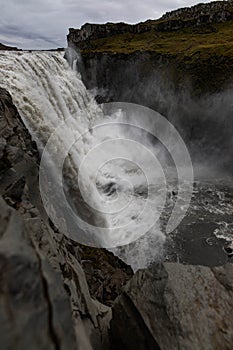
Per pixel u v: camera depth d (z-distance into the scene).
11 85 24.62
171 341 6.88
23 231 5.34
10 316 3.78
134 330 7.45
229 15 58.59
